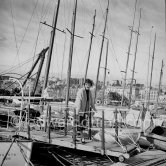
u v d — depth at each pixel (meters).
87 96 8.30
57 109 11.70
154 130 9.80
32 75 14.41
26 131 8.70
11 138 7.98
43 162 8.83
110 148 7.57
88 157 9.05
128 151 7.46
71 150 9.41
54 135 8.68
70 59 16.08
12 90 13.72
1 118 10.42
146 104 21.22
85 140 8.34
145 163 7.23
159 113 21.41
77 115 8.39
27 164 7.31
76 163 8.35
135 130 10.27
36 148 8.92
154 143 9.32
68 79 15.75
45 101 12.00
